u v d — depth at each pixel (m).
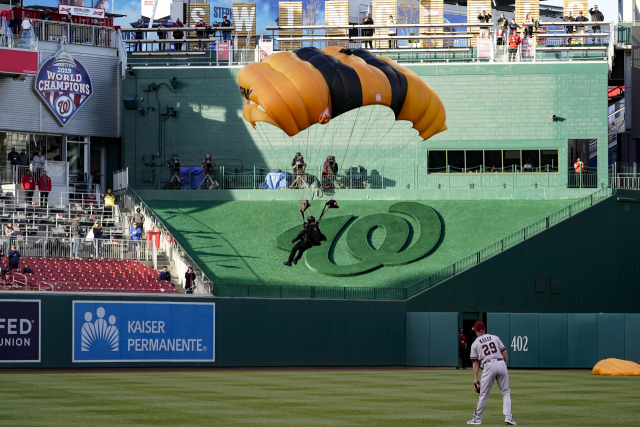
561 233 180.50
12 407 77.00
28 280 144.88
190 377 119.50
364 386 106.75
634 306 185.75
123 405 79.56
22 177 187.50
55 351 130.25
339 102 131.25
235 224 193.62
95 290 149.12
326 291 162.38
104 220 187.12
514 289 175.25
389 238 184.38
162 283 162.00
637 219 189.00
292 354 151.25
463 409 79.31
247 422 68.19
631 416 74.50
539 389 104.44
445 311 167.88
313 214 197.00
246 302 147.88
